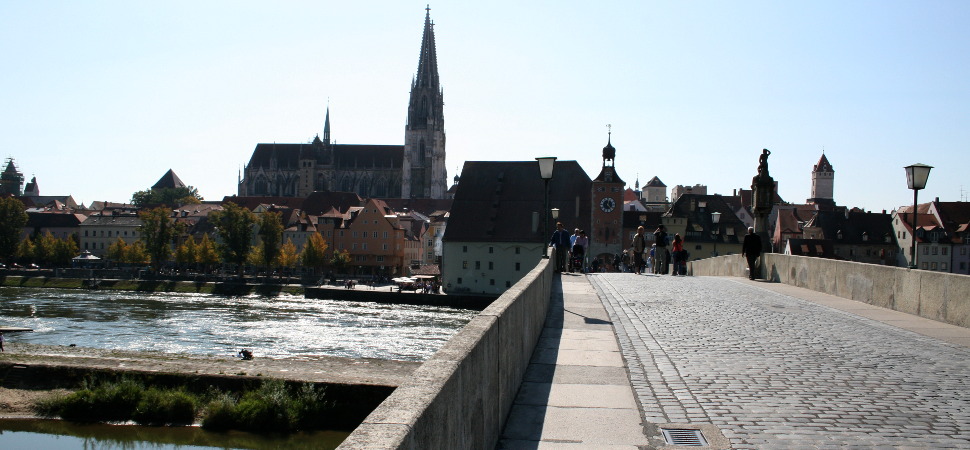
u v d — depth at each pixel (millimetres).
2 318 87188
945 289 20000
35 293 127562
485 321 9070
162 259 167875
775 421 10164
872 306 23844
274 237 165375
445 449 5922
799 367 13781
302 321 89500
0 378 32406
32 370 32375
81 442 26734
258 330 79062
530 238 124500
